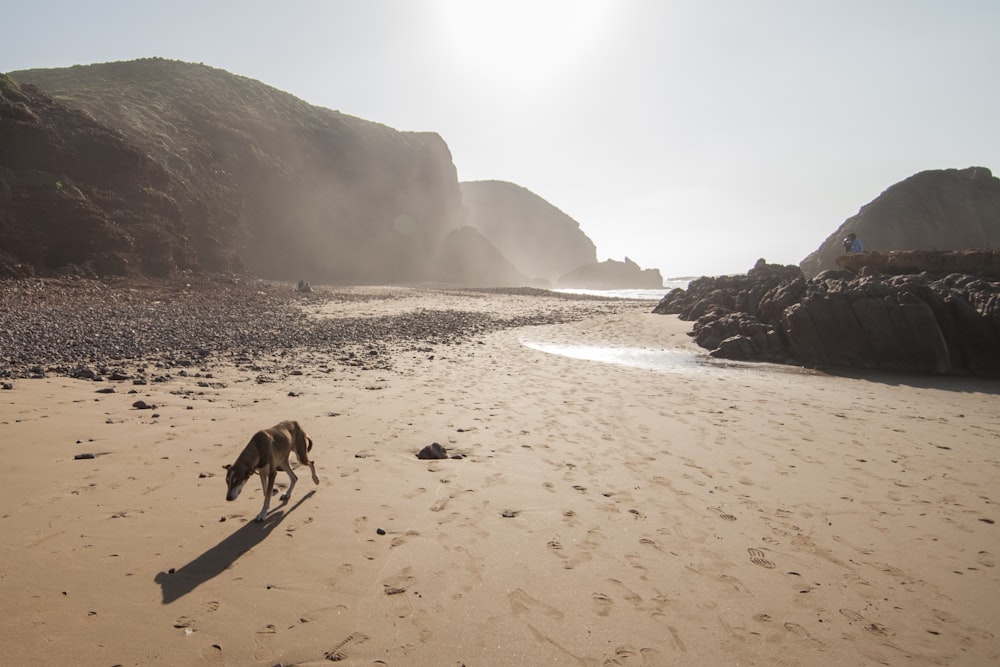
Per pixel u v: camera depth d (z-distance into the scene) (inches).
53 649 130.9
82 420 309.7
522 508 231.8
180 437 294.2
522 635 148.8
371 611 155.6
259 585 164.9
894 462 311.6
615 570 185.5
